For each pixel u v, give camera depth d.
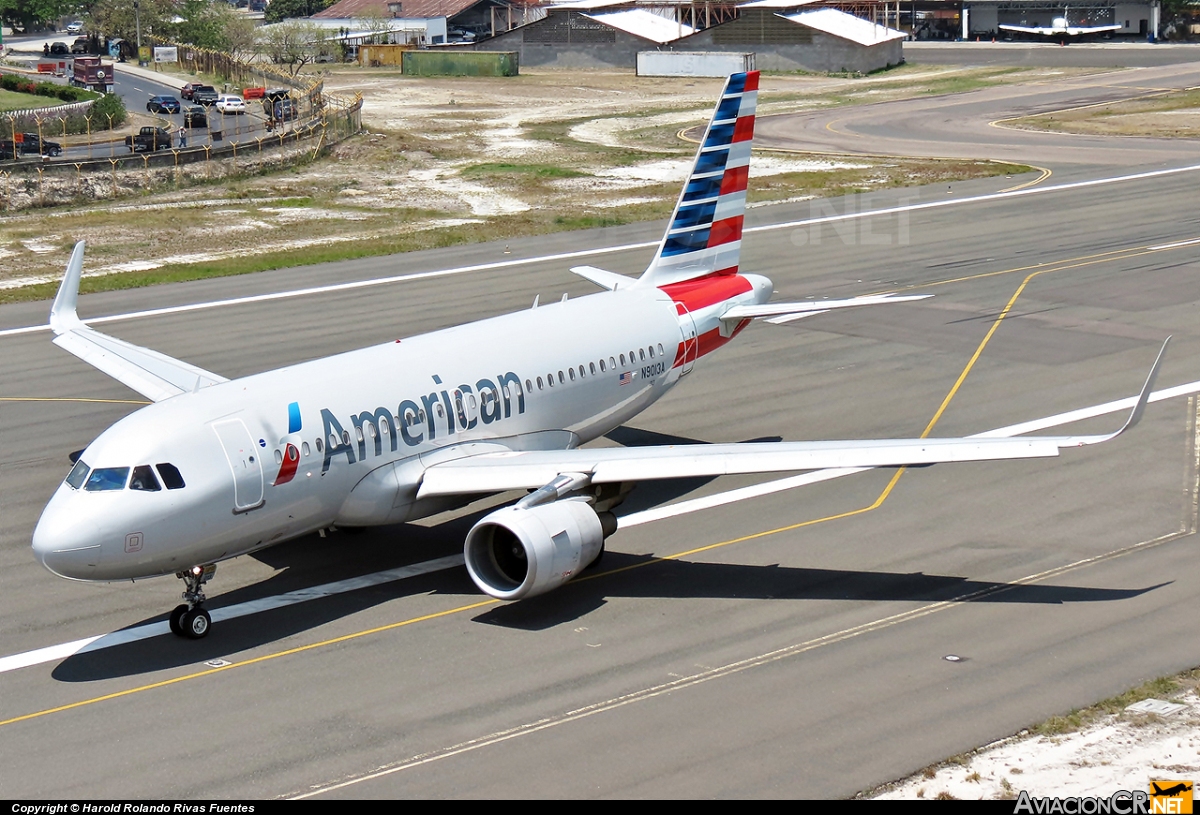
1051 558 35.12
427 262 83.25
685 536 37.66
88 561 28.61
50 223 100.94
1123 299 65.88
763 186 110.19
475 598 33.34
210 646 30.75
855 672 28.61
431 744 25.80
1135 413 28.39
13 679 29.14
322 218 102.75
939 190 105.25
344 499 32.94
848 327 62.47
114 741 26.23
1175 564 34.34
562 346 39.12
